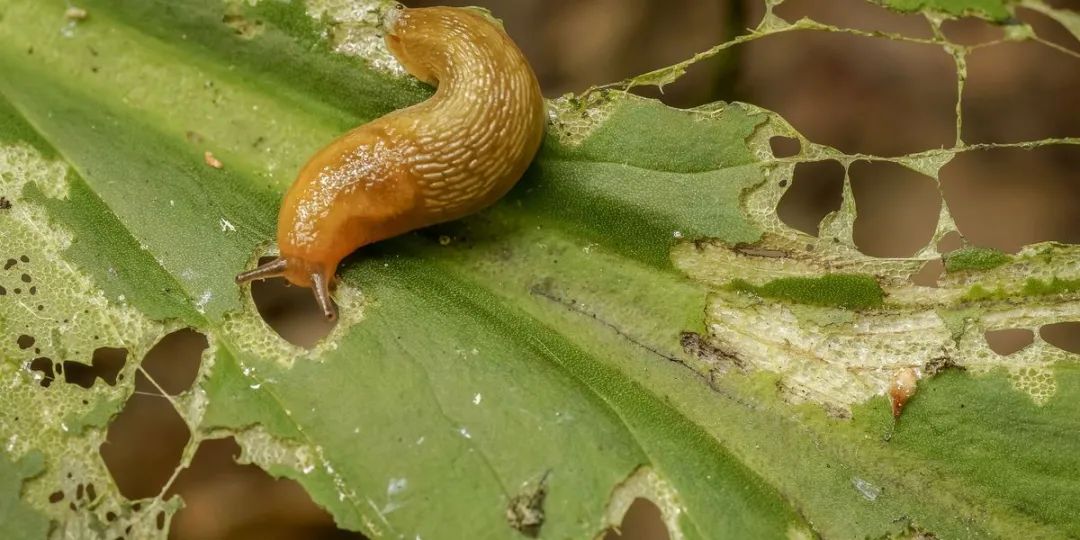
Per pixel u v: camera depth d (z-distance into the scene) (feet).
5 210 0.73
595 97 0.75
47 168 0.73
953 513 0.72
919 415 0.72
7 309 0.72
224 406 0.71
